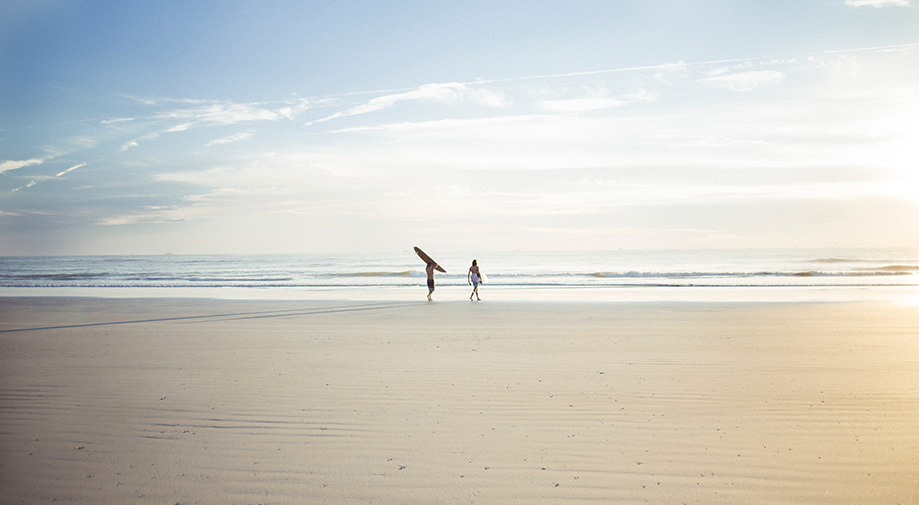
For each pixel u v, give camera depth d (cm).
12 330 1212
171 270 6931
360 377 722
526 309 1598
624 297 2198
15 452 459
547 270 5975
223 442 479
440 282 3606
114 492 385
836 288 2698
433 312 1554
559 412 558
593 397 611
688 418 532
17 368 789
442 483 394
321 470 419
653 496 370
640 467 417
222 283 3728
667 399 600
